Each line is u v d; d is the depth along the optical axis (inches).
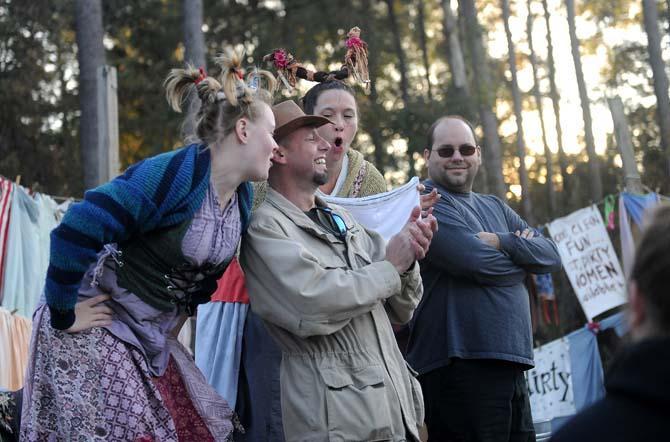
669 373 88.2
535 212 1776.6
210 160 182.4
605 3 1877.5
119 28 1363.2
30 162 1185.4
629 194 526.9
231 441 193.2
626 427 89.1
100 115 480.1
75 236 167.5
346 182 256.1
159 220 175.0
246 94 184.1
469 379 255.0
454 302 258.7
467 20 1409.9
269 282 191.2
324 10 1475.1
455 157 277.3
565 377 544.1
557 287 882.1
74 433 170.6
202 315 238.4
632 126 1651.1
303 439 185.8
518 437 261.4
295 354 192.1
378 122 1350.9
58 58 1241.4
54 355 173.9
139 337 180.2
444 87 1572.3
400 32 1648.6
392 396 191.5
